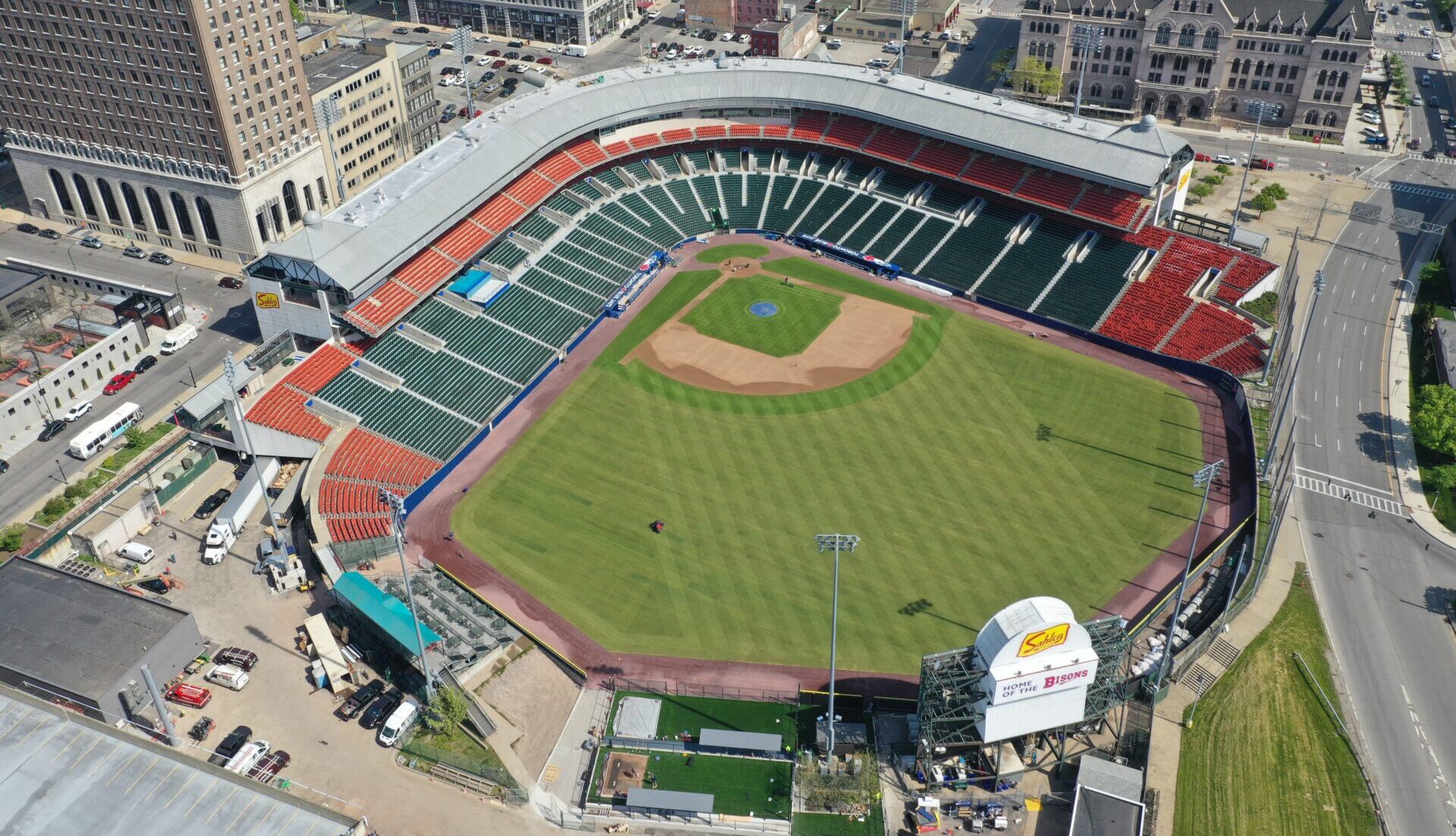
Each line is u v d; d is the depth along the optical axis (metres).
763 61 193.00
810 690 98.12
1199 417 136.12
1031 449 130.38
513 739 94.88
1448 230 171.12
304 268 132.75
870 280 169.12
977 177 170.75
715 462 129.00
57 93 167.62
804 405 139.62
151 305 152.88
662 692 98.56
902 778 91.06
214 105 157.50
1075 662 86.31
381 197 147.25
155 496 121.06
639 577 111.75
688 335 155.50
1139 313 153.12
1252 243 168.38
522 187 166.38
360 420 130.00
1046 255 163.75
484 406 137.38
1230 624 106.25
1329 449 131.62
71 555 115.06
